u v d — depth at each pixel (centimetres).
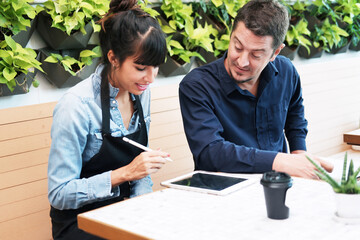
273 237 112
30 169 234
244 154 180
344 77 407
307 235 112
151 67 171
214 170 188
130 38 164
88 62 249
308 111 376
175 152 295
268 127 218
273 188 121
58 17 229
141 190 197
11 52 214
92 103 178
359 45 418
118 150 184
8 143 225
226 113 210
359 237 110
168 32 281
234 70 195
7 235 229
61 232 176
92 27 246
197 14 294
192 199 144
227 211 132
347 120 416
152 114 280
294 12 356
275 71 213
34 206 238
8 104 230
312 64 378
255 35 181
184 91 206
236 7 312
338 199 121
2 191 226
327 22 374
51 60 235
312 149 385
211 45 296
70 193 166
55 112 176
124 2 172
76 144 172
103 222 126
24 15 229
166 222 125
